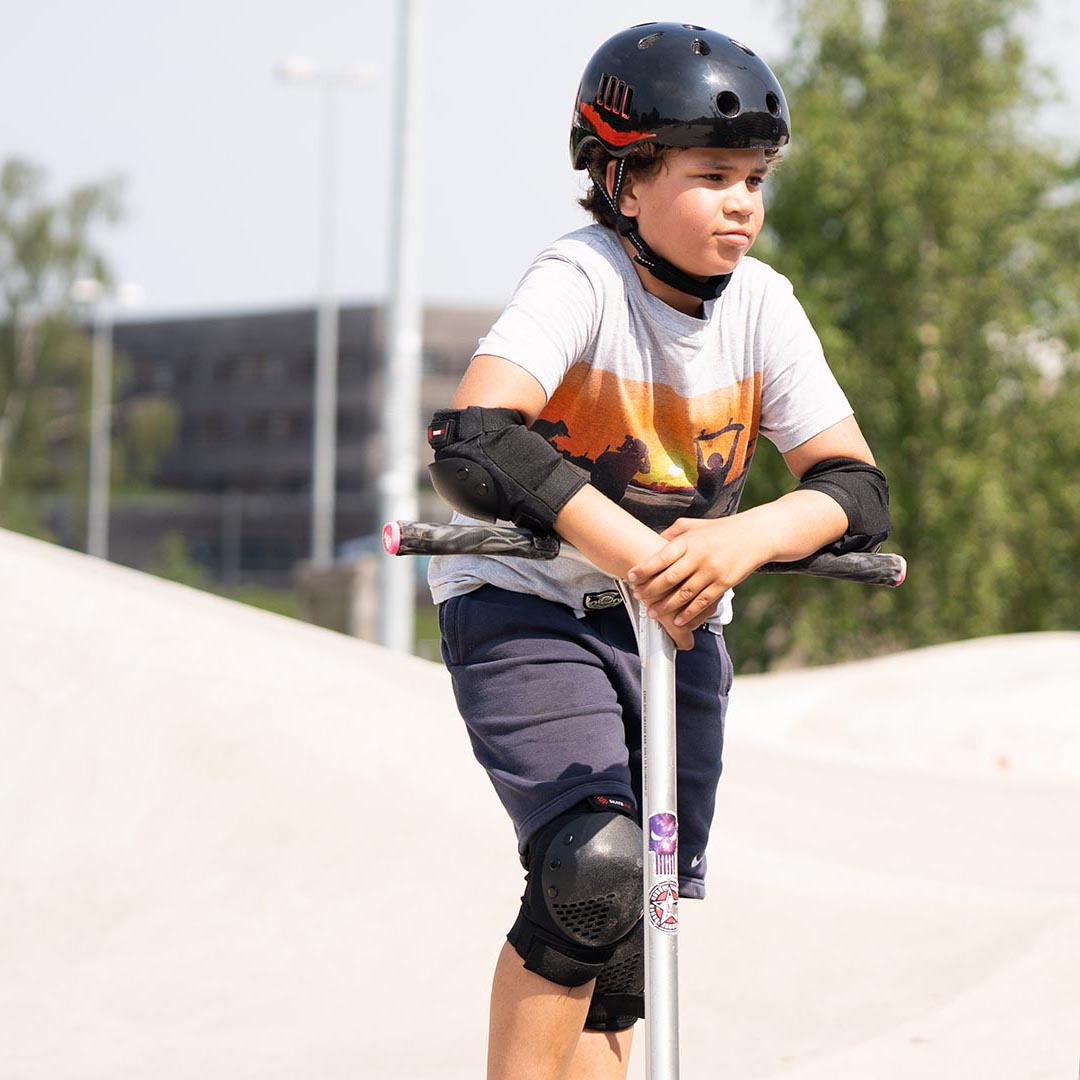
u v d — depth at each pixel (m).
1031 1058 9.65
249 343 173.12
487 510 6.02
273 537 145.38
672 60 6.35
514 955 6.49
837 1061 9.79
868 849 15.71
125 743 15.49
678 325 6.71
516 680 6.71
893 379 52.59
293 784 15.07
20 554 19.34
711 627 7.34
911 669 32.69
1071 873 15.13
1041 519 53.22
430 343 163.38
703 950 12.34
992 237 52.00
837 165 50.56
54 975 12.48
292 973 12.51
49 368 130.62
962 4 53.62
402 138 32.41
